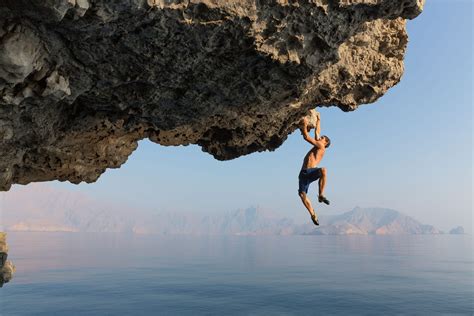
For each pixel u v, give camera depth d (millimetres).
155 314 45469
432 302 51344
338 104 12727
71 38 7234
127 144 13891
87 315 44438
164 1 6773
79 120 11203
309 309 48062
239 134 13938
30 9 6078
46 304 49562
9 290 59844
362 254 158875
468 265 105500
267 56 8352
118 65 8211
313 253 166625
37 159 12742
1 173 11602
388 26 11328
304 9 7656
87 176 14578
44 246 199375
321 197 11992
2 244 23234
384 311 46500
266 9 7492
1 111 8578
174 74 8727
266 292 60375
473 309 47031
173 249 197000
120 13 6727
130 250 179875
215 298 55281
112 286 65000
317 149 12984
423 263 112500
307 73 9000
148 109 10359
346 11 7875
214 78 9180
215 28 7480
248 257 141250
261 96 10031
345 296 56406
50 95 7898
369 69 11719
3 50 6332
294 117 13383
